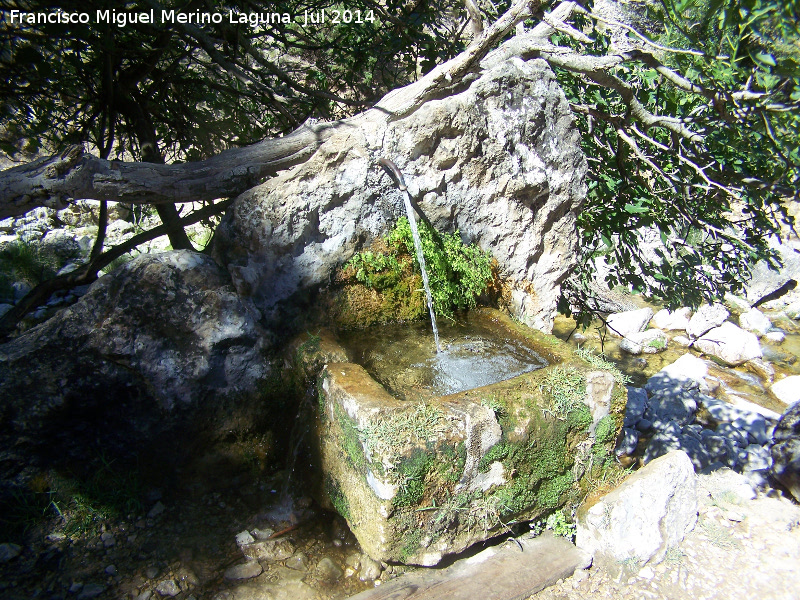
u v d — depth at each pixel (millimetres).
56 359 1681
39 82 2412
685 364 4211
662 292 2963
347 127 1985
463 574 1646
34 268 3801
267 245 1843
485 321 2158
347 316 2006
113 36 2572
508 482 1664
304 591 1621
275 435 1896
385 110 1971
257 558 1702
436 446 1506
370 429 1495
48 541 1672
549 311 2428
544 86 2170
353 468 1598
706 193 2742
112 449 1782
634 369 4379
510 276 2305
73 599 1543
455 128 1997
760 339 4914
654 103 2650
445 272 2117
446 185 2076
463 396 1630
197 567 1659
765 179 2461
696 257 2836
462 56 1992
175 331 1753
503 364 1952
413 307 2107
